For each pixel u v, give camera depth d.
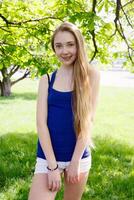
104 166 6.84
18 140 9.02
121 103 20.83
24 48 7.01
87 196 5.31
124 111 17.70
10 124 12.97
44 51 7.19
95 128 12.76
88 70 3.21
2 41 7.24
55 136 3.14
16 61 7.14
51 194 3.12
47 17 7.00
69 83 3.16
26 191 5.45
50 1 7.28
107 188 5.60
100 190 5.52
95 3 6.41
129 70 7.70
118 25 7.23
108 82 36.03
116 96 24.33
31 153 7.53
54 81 3.20
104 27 6.56
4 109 17.20
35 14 7.48
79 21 5.87
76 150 3.12
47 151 3.11
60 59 3.18
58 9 6.72
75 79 3.12
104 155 7.63
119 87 30.69
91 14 5.94
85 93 3.12
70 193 3.34
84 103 3.10
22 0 7.65
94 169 6.53
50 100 3.16
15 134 10.19
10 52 6.76
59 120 3.13
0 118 14.54
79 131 3.12
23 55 6.94
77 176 3.15
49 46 6.76
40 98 3.20
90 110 3.16
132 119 15.28
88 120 3.13
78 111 3.08
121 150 8.19
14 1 7.61
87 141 3.14
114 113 16.94
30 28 7.06
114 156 7.80
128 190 5.53
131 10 8.23
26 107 18.06
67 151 3.15
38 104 3.19
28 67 7.22
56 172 3.10
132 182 5.84
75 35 3.12
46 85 3.21
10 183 5.78
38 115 3.17
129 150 8.30
